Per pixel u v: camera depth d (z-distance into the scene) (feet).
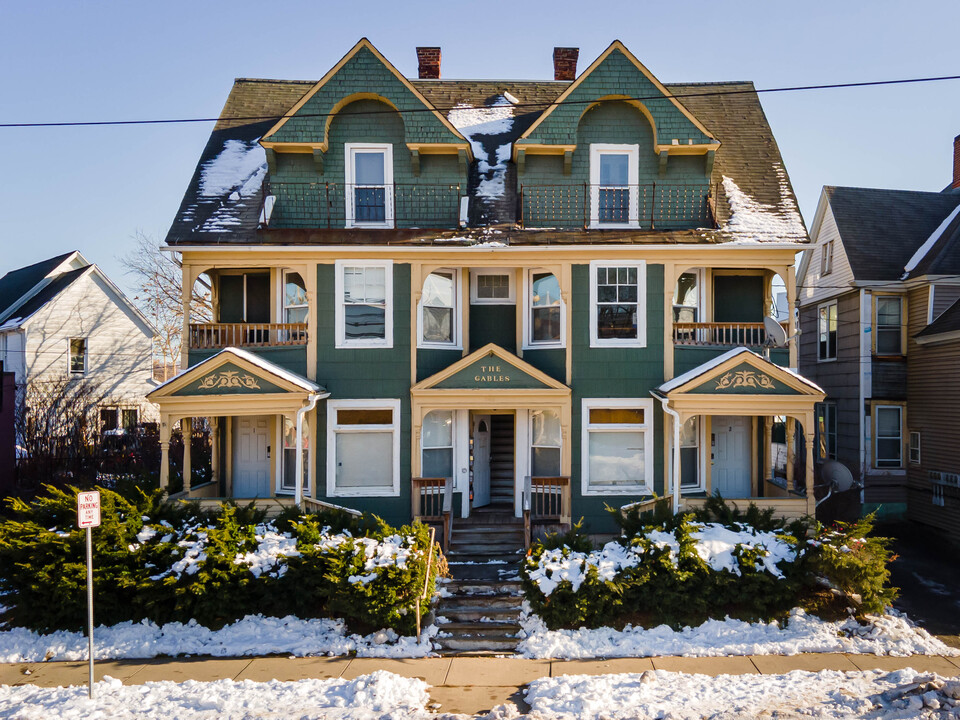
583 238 47.42
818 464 70.74
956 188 77.10
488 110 58.18
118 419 97.19
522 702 27.71
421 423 47.14
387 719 25.50
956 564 49.32
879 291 63.57
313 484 47.47
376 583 33.91
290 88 59.88
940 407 58.65
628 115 50.67
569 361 47.96
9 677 30.63
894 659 31.63
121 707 27.07
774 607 35.29
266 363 44.57
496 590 38.17
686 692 27.78
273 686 28.94
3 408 64.08
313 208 49.73
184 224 48.52
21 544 34.71
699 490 49.67
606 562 35.58
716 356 48.55
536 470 49.24
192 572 34.88
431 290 49.37
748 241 47.32
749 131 56.39
